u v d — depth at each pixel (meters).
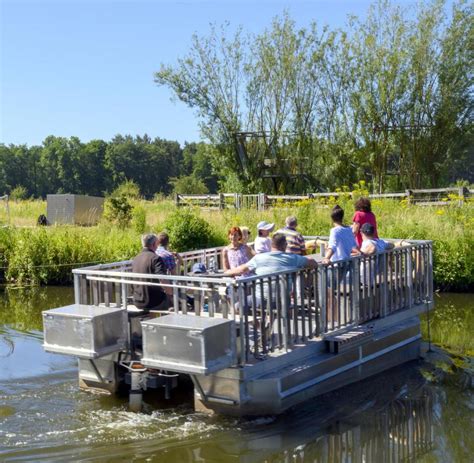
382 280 9.15
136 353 7.68
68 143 136.62
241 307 6.88
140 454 6.32
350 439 6.68
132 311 7.73
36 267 17.06
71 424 7.06
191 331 6.50
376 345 8.72
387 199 20.27
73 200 27.73
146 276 7.43
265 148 33.38
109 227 20.92
